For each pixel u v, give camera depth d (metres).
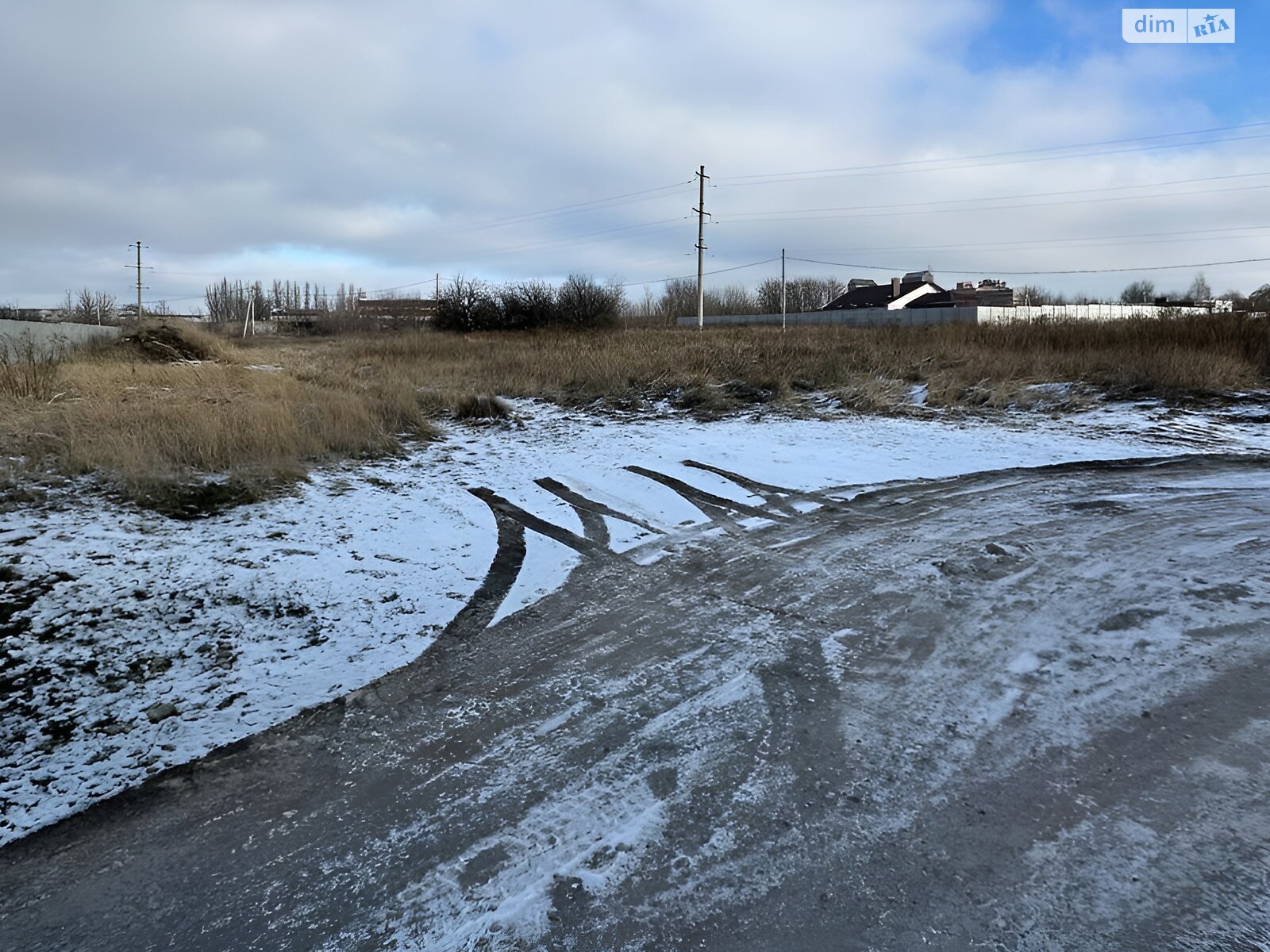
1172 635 4.22
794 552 5.89
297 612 4.77
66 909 2.45
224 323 64.38
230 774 3.17
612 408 13.58
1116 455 9.48
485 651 4.28
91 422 8.75
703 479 8.27
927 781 2.99
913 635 4.34
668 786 2.99
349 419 10.16
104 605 4.69
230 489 7.31
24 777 3.17
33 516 6.33
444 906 2.40
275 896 2.47
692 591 5.12
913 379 15.27
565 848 2.66
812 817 2.79
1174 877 2.45
